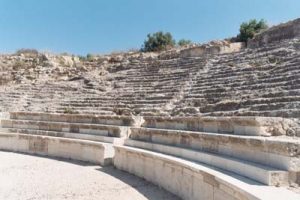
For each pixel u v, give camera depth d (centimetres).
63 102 2581
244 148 798
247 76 1878
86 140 1692
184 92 2092
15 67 3856
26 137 1911
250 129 898
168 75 2631
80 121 2022
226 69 2225
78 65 3853
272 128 850
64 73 3606
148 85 2581
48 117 2178
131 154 1292
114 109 2138
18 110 2561
